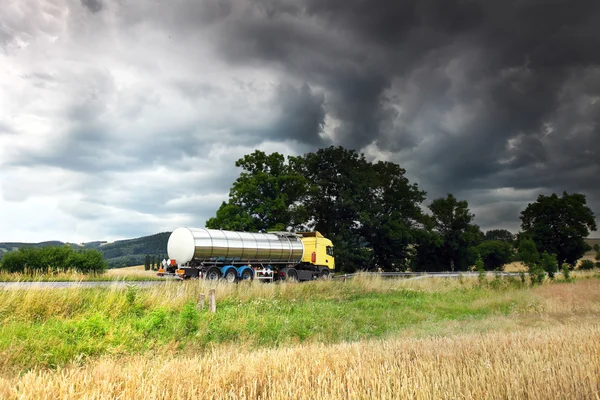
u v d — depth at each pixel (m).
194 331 10.13
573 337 6.27
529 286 26.28
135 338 9.24
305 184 45.59
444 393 3.67
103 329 9.34
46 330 9.23
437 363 4.75
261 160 43.38
